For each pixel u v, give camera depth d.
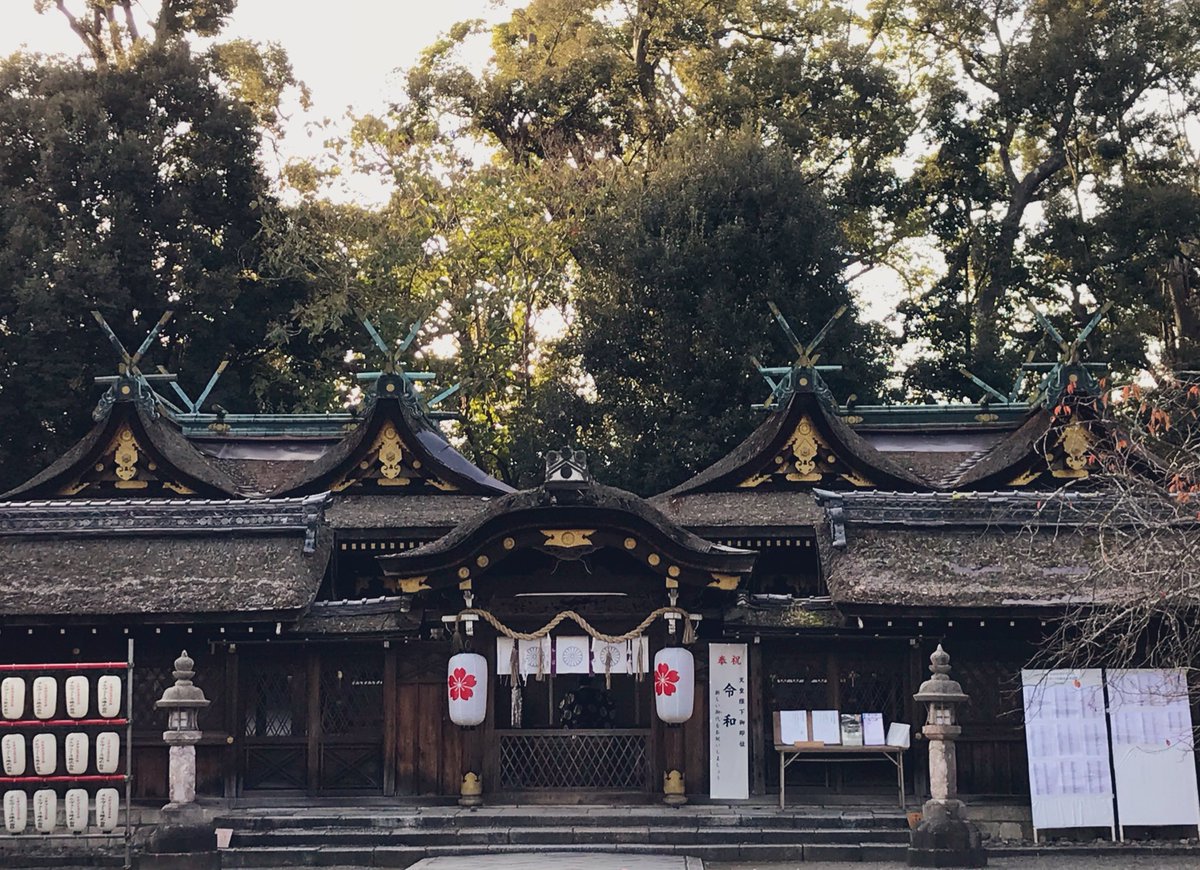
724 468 31.09
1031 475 29.78
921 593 21.58
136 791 22.48
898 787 22.20
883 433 34.50
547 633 22.06
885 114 51.62
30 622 22.42
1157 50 47.06
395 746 22.48
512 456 45.75
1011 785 21.97
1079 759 20.72
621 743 22.31
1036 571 22.00
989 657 22.22
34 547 23.83
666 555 21.69
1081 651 21.22
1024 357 48.12
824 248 44.31
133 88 46.00
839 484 30.19
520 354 49.09
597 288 45.50
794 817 20.92
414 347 47.19
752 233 43.97
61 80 45.69
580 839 20.56
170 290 44.88
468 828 20.92
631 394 44.75
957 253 51.12
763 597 22.59
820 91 50.47
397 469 30.22
